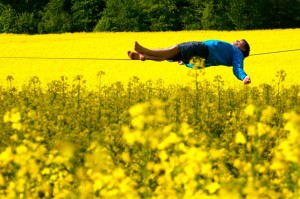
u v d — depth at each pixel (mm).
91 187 7855
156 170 7738
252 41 61500
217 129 14734
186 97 19578
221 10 120625
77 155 10359
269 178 9180
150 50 13766
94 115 16391
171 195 7305
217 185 7000
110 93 23203
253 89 22328
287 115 7539
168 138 7266
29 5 132375
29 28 124750
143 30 119438
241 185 7004
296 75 37781
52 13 125812
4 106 20172
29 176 8758
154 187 8969
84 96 21906
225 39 65438
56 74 42750
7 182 8984
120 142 11680
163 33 74500
